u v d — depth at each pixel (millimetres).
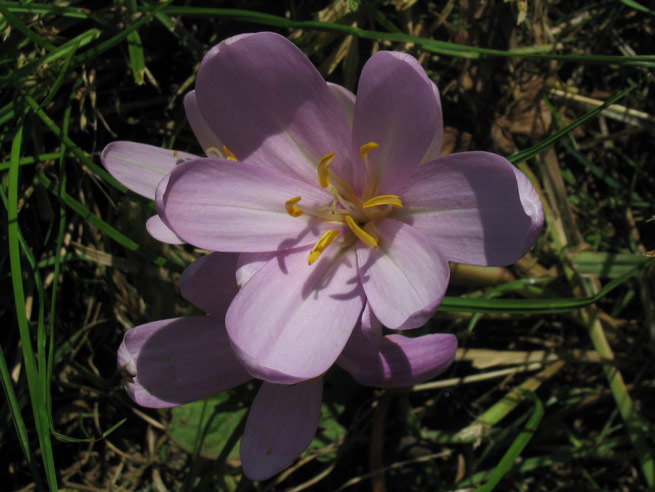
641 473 296
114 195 297
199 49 295
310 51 292
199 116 259
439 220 230
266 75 232
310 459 291
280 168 241
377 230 239
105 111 302
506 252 222
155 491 295
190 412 286
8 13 262
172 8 271
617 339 303
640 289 298
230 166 232
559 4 316
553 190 300
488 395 306
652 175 315
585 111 314
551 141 262
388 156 234
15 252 250
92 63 294
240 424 272
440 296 213
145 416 296
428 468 294
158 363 244
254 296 230
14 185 256
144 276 292
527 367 300
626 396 287
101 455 301
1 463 296
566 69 319
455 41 304
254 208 236
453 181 226
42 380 248
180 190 228
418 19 302
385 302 228
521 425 300
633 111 306
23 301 247
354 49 293
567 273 296
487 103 308
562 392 303
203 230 231
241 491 276
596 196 318
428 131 225
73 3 285
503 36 305
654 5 309
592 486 288
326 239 236
